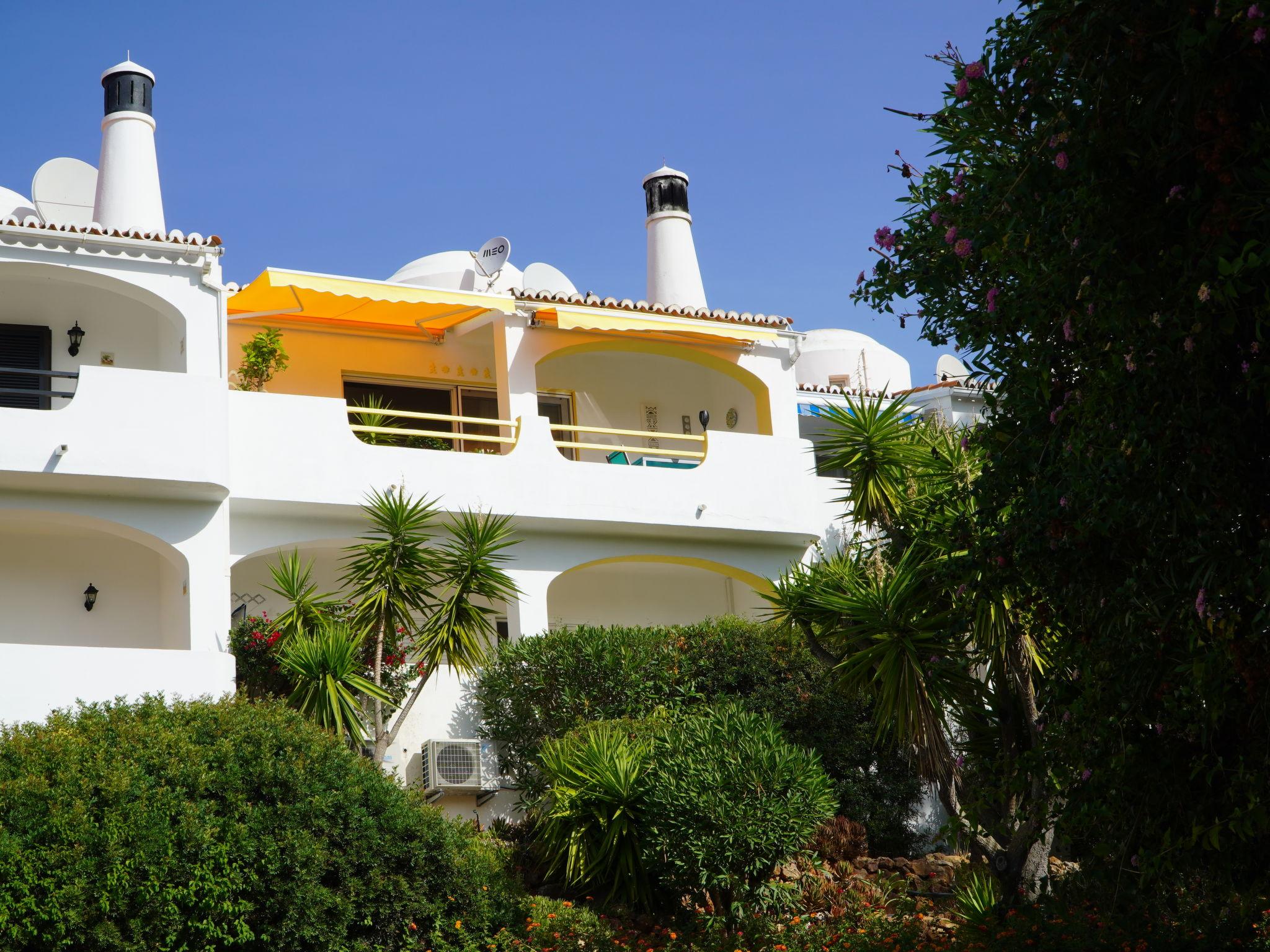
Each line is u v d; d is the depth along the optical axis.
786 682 21.08
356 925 14.77
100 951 13.04
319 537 21.50
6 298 22.17
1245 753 9.41
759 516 24.39
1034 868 15.94
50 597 20.97
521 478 22.77
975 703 16.56
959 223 10.66
